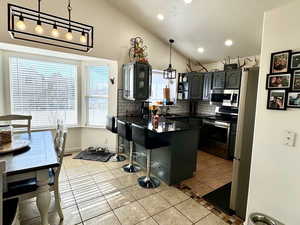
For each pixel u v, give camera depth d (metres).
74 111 3.87
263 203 1.57
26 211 1.92
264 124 1.53
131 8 3.44
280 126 1.42
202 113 4.99
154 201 2.19
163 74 4.52
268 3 2.33
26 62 3.26
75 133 3.93
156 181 2.67
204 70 4.86
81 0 3.11
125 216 1.90
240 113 1.85
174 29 3.69
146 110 3.93
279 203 1.45
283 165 1.41
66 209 1.99
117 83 3.72
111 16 3.48
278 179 1.45
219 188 2.54
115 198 2.22
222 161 3.63
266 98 1.51
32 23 2.73
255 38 3.15
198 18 3.13
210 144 4.10
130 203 2.13
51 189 1.75
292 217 1.37
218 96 4.12
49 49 2.94
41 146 1.84
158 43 4.25
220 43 3.69
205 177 2.88
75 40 3.12
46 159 1.49
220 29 3.24
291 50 1.33
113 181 2.65
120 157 3.56
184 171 2.72
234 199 1.97
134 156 3.39
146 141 2.38
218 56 4.27
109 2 3.43
